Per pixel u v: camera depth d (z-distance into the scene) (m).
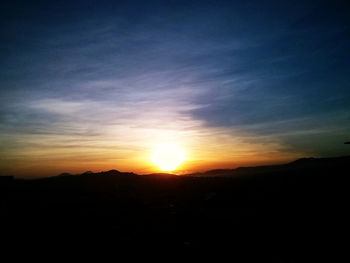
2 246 11.89
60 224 15.74
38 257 10.55
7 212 18.80
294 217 15.77
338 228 12.93
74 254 10.86
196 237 12.98
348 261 9.36
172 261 9.98
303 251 10.56
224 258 10.21
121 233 13.80
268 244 11.65
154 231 14.12
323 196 20.33
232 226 14.76
